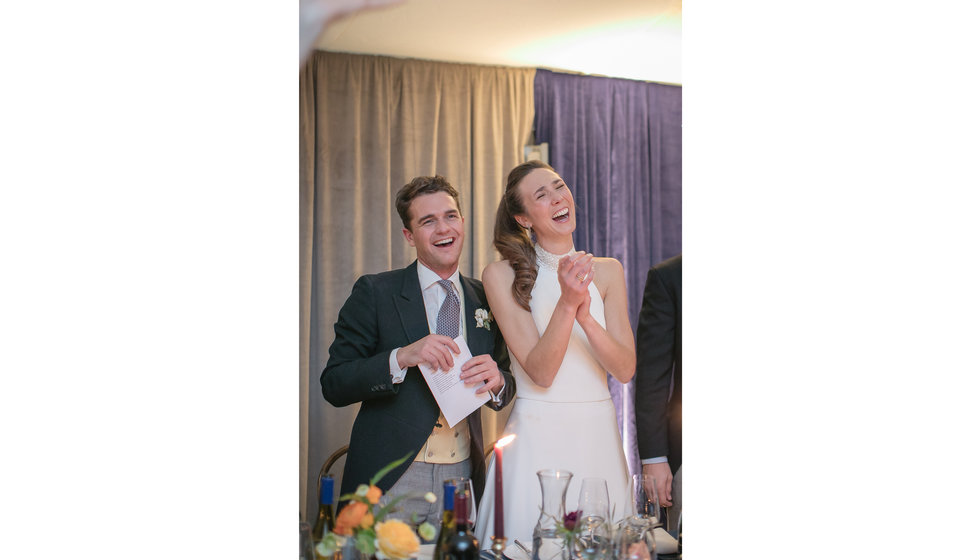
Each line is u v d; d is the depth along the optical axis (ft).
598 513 8.34
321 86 8.62
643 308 9.47
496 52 9.04
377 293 8.70
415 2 8.80
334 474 8.60
